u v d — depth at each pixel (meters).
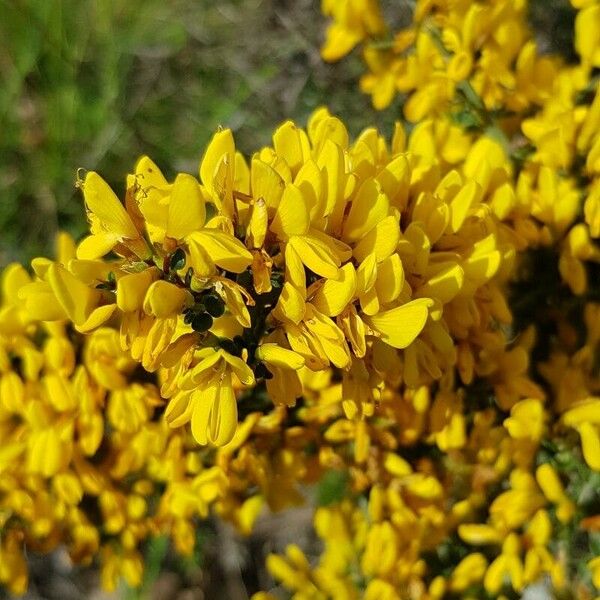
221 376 0.14
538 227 0.19
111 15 0.40
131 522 0.20
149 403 0.19
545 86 0.21
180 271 0.14
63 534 0.21
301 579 0.23
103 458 0.20
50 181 0.38
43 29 0.38
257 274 0.13
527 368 0.20
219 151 0.14
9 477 0.20
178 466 0.19
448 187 0.16
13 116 0.38
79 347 0.19
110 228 0.14
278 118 0.36
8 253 0.38
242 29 0.38
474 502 0.20
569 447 0.19
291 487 0.21
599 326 0.20
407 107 0.21
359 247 0.14
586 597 0.20
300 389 0.14
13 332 0.19
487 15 0.20
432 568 0.20
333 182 0.14
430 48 0.21
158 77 0.39
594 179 0.19
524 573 0.19
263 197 0.13
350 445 0.20
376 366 0.15
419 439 0.20
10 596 0.37
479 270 0.15
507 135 0.21
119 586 0.34
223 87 0.38
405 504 0.20
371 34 0.23
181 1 0.40
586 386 0.20
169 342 0.13
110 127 0.39
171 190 0.14
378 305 0.14
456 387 0.19
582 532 0.20
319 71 0.32
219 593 0.36
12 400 0.19
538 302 0.20
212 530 0.34
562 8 0.28
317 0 0.35
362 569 0.22
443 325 0.16
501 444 0.19
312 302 0.14
